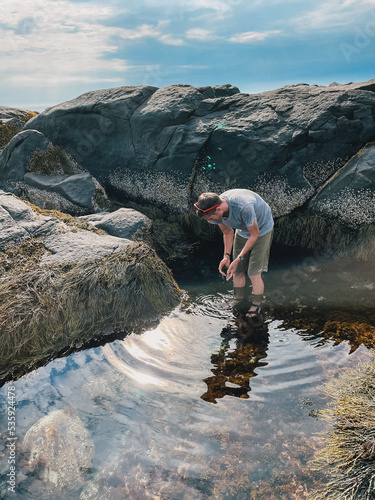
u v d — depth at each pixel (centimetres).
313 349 313
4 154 666
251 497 200
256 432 238
